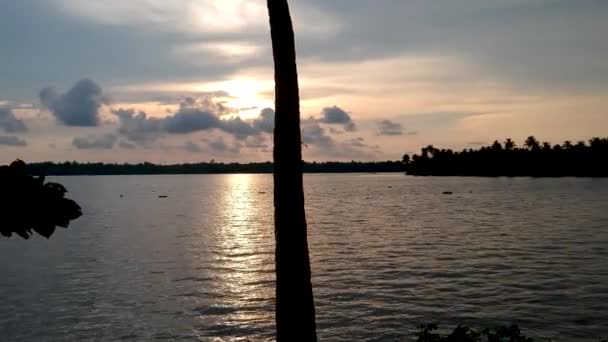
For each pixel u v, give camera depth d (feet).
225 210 376.27
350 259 143.74
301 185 21.75
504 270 123.03
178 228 243.60
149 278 119.96
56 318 85.76
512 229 221.66
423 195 522.06
